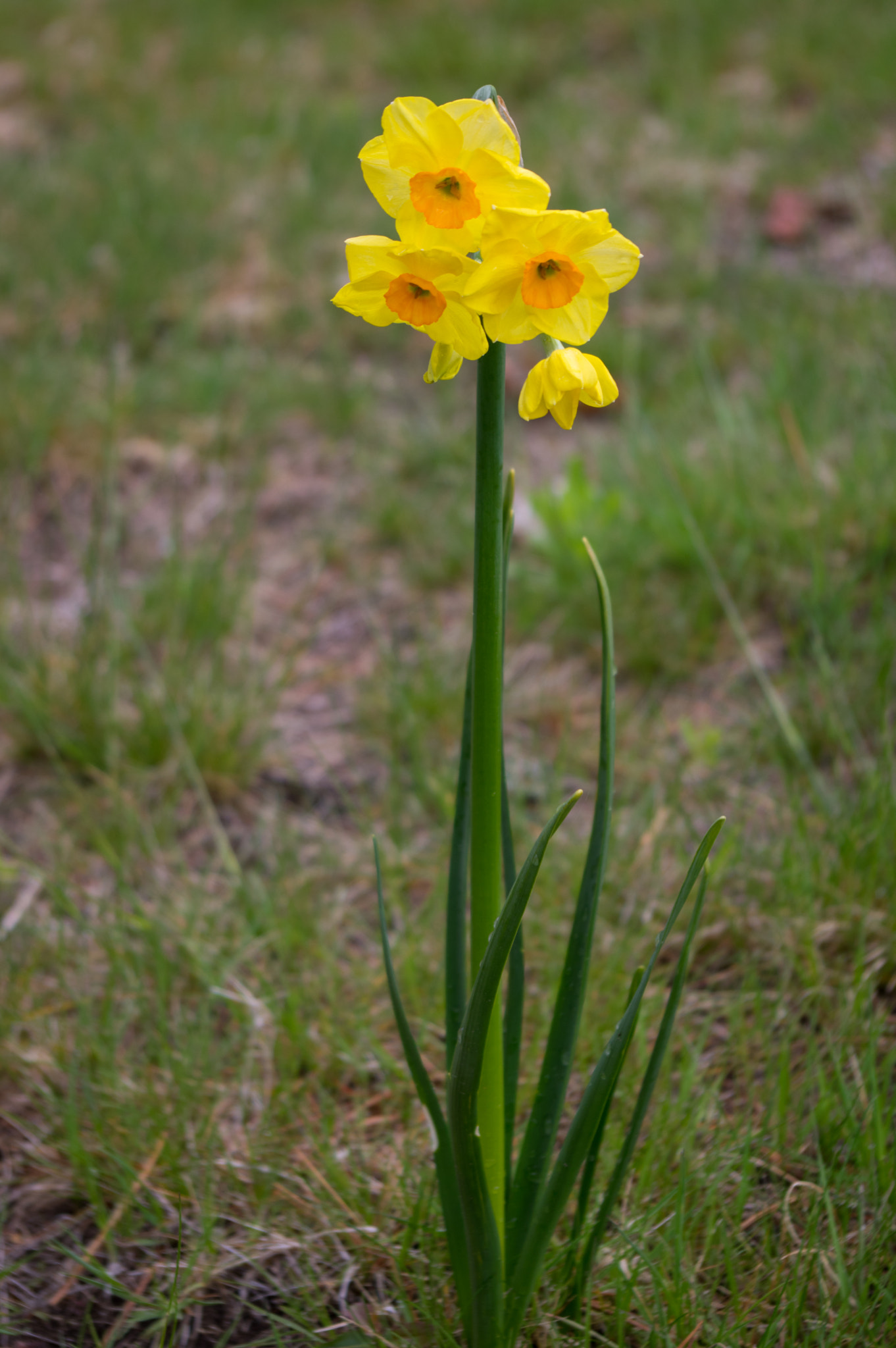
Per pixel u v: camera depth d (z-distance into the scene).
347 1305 0.96
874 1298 0.93
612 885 1.17
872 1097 0.97
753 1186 0.99
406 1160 0.99
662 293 2.41
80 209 2.75
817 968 1.08
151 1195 1.00
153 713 1.44
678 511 1.66
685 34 3.48
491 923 0.87
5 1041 1.07
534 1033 1.06
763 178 2.72
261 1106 1.05
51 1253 0.99
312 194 2.79
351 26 3.85
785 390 1.88
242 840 1.35
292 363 2.31
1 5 4.18
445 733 1.47
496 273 0.80
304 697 1.58
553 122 3.03
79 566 1.82
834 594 1.50
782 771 1.28
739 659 1.54
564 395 0.83
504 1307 0.90
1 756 1.46
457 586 1.77
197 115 3.31
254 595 1.76
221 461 1.98
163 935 1.15
